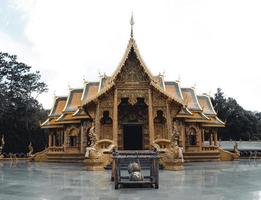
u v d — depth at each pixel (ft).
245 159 190.29
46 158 178.29
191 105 167.73
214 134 182.70
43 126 181.37
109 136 134.82
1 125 243.19
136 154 61.00
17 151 245.65
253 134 303.27
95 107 135.23
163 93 130.72
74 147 162.61
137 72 132.98
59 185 64.49
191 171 99.60
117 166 58.70
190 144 161.68
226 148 218.79
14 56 265.13
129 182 57.67
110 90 132.05
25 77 265.34
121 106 140.26
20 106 253.85
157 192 53.16
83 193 52.65
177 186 61.16
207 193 51.90
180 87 169.99
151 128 126.62
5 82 259.80
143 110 139.44
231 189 56.80
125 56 132.05
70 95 178.19
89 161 106.93
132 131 142.31
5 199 47.47
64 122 165.68
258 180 72.54
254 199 45.88
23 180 75.82
